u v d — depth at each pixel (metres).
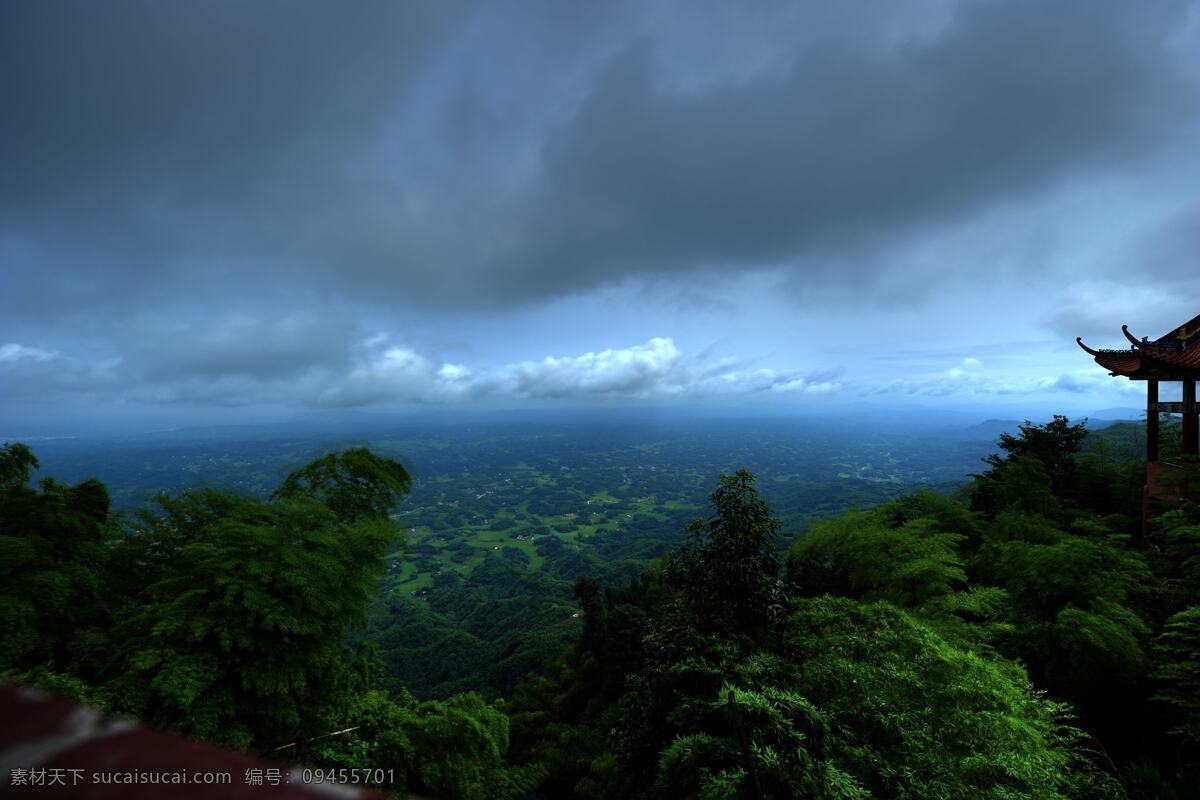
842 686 6.44
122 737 0.48
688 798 5.26
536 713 25.16
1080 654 8.47
